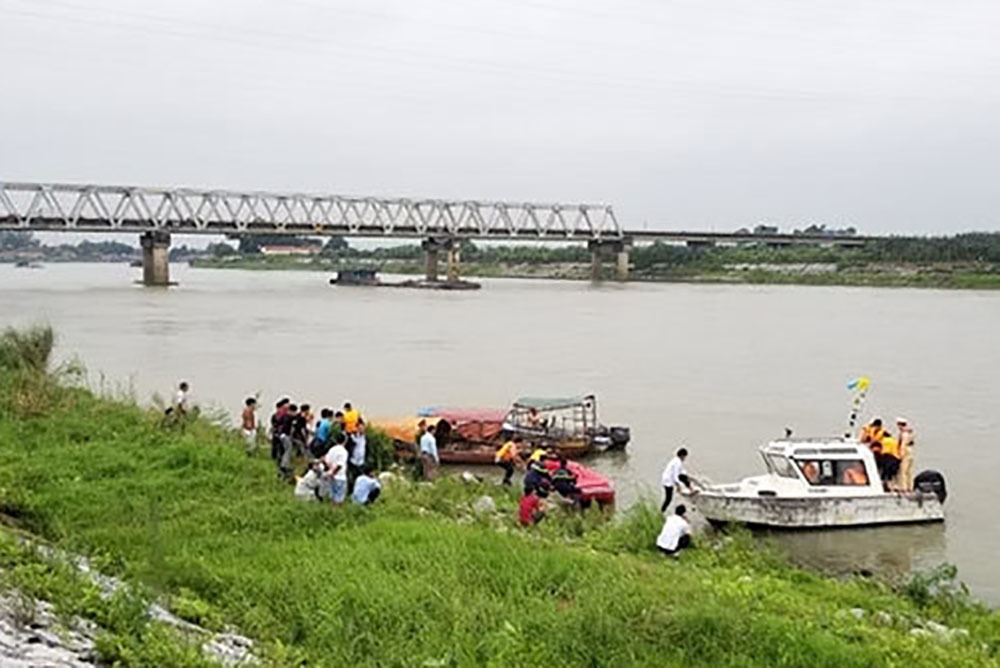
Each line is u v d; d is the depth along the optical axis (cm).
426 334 8406
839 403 5041
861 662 1295
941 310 12431
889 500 2794
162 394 4841
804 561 2462
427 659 1184
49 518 1767
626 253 18700
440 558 1628
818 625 1457
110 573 1436
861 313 11756
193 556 1592
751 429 4300
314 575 1494
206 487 2106
